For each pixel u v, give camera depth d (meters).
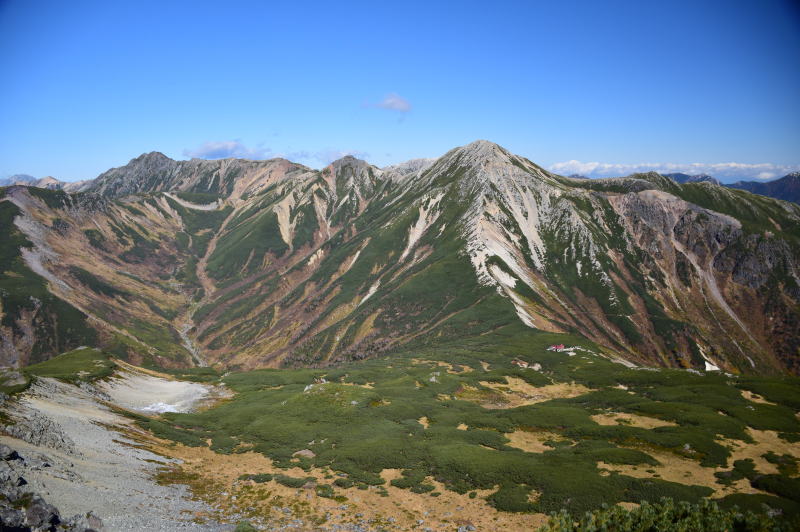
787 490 47.31
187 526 38.44
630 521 34.19
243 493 51.50
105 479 43.72
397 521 45.56
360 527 44.19
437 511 47.78
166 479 51.72
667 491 47.50
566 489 49.06
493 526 44.00
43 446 45.09
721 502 45.12
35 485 34.09
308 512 47.16
